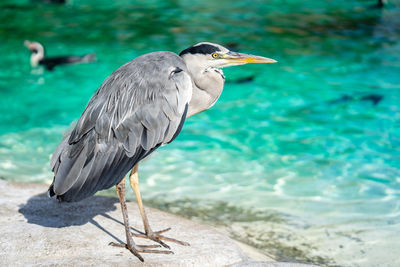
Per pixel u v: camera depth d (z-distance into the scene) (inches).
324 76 486.9
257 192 300.0
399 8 722.2
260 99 443.2
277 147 360.5
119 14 679.1
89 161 172.6
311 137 375.9
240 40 579.2
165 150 351.9
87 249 189.6
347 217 273.7
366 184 310.3
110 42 568.1
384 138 371.9
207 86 202.2
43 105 428.1
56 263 178.5
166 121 180.1
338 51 548.4
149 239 199.9
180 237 204.5
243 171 324.8
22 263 179.3
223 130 387.2
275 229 259.9
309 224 265.6
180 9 705.0
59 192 169.8
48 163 328.5
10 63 512.1
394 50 552.1
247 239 248.7
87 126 175.8
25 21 641.6
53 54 527.2
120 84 180.5
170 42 566.6
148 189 299.0
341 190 303.3
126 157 176.6
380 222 268.7
